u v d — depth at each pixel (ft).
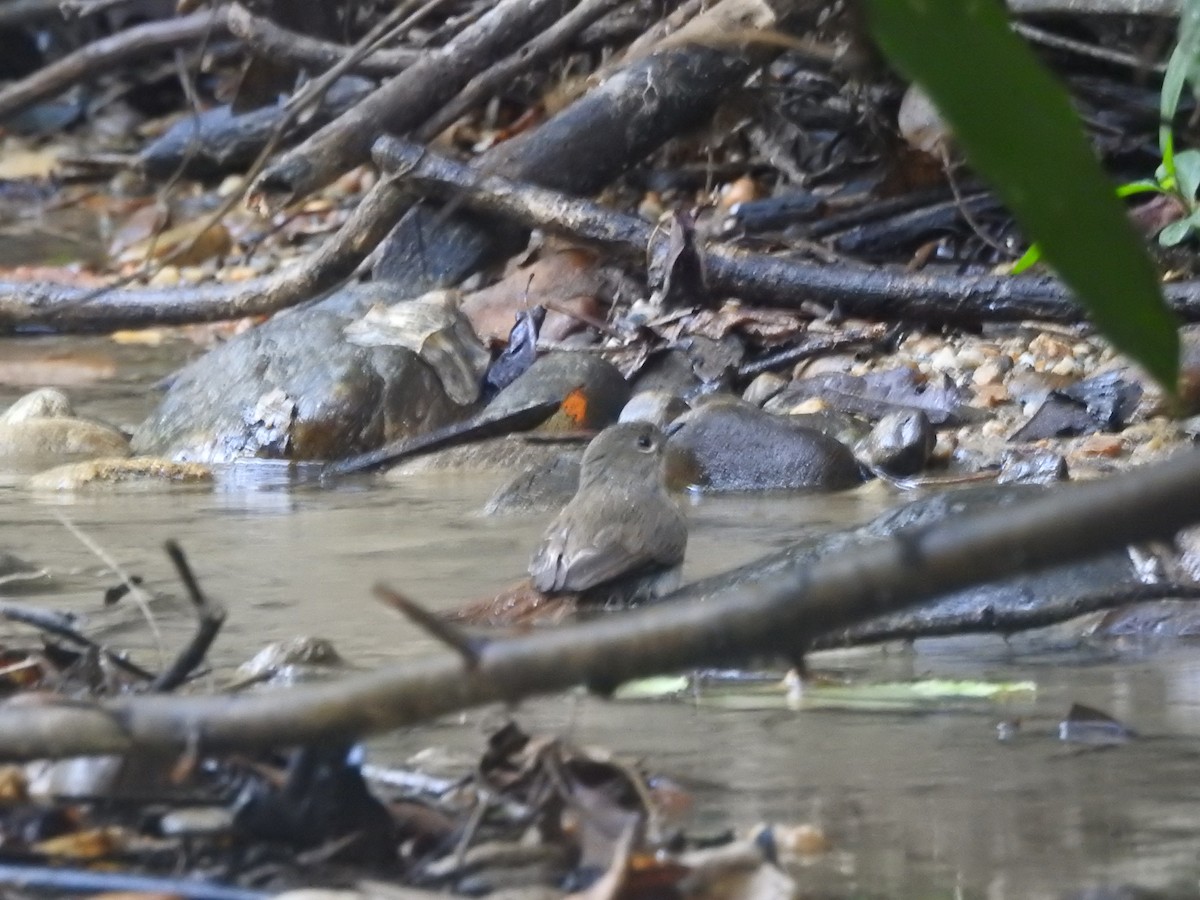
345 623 27.96
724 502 39.19
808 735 21.53
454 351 48.11
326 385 46.09
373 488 41.91
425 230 55.83
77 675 21.45
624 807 17.52
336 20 67.77
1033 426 43.86
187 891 15.35
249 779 17.15
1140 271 9.99
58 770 17.75
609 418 45.80
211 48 79.25
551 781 16.92
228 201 24.13
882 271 51.26
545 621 28.91
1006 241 56.34
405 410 46.37
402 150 55.11
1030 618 25.34
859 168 62.64
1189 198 48.67
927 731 21.67
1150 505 11.15
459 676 13.05
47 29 101.81
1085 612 25.36
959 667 24.93
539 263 55.01
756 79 59.57
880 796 18.99
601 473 30.99
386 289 53.11
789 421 41.88
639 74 55.88
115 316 58.90
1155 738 21.08
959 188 58.08
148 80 100.27
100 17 100.17
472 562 32.91
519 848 16.34
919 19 9.80
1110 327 10.09
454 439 44.19
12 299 59.57
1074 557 11.33
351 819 16.43
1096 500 11.25
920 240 57.52
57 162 94.22
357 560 33.19
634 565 29.45
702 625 12.35
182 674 17.76
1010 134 9.87
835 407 45.75
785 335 50.21
